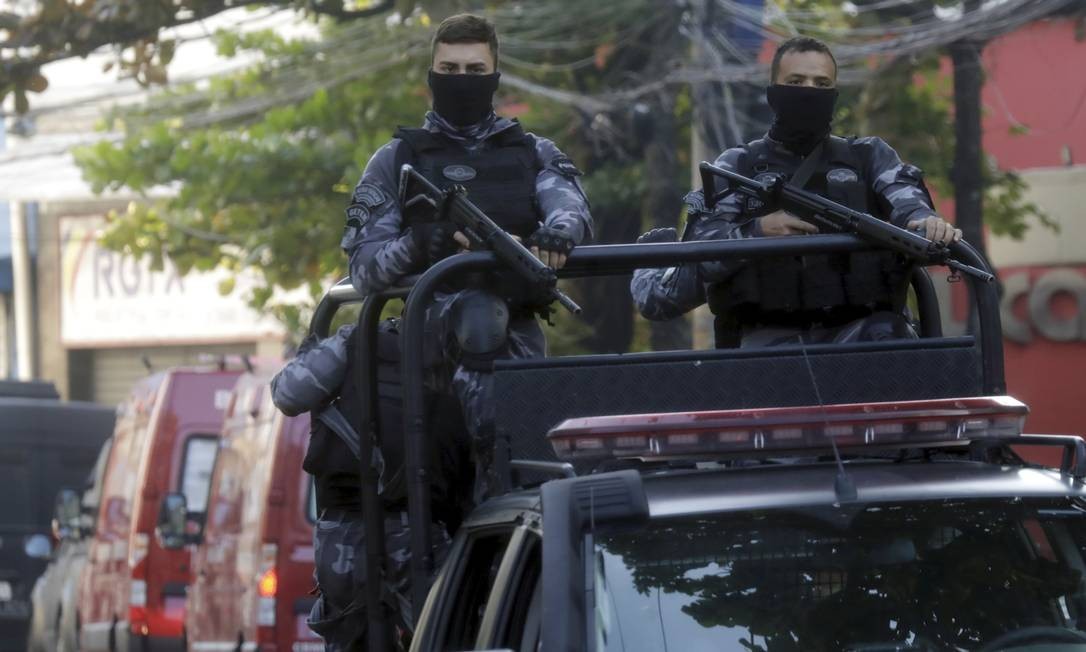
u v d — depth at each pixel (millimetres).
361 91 42969
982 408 9469
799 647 8812
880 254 12547
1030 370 47906
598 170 40875
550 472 10297
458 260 11445
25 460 50250
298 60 44562
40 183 70750
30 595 49844
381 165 13062
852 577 9016
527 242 11648
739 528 9141
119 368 81688
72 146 48531
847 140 13078
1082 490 9430
